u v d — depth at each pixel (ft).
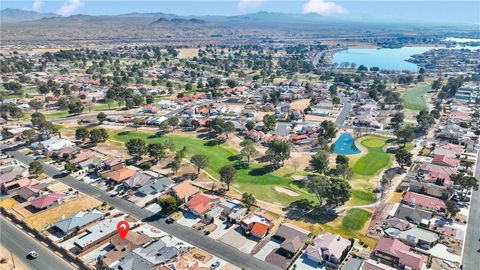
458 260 369.50
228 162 631.56
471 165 611.47
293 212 464.65
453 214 444.55
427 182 538.06
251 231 413.39
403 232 411.34
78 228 421.18
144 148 627.46
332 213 460.96
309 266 361.10
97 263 365.20
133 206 478.18
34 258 371.76
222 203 477.36
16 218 444.96
